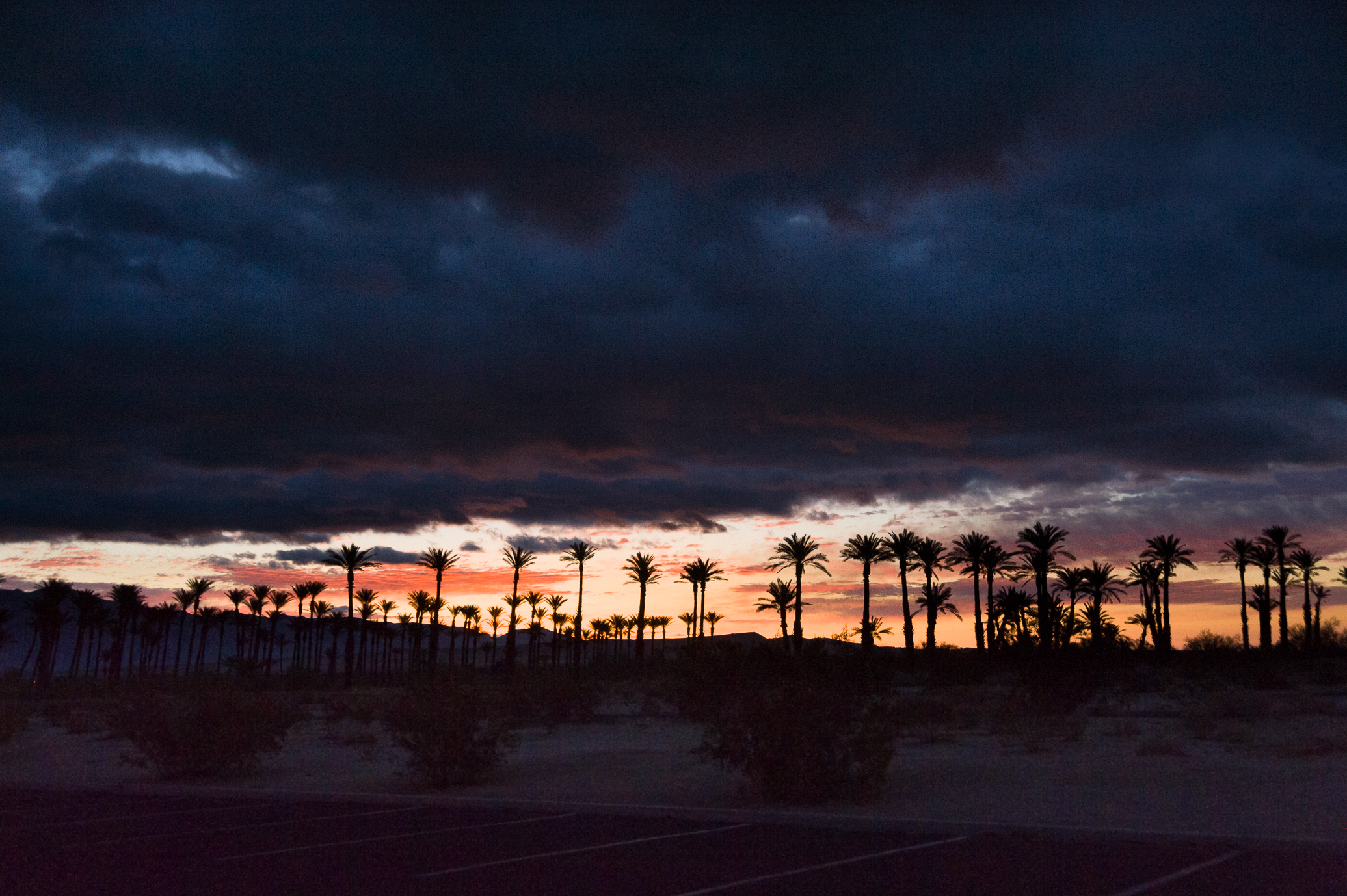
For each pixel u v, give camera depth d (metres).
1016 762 16.80
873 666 16.98
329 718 30.23
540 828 11.20
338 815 12.48
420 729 15.34
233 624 112.31
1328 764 15.66
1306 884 7.83
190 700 17.80
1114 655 39.84
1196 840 9.53
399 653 107.69
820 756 12.76
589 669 41.97
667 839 10.38
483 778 15.85
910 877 8.24
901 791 13.64
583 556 84.94
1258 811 11.22
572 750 20.48
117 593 101.00
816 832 10.75
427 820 11.95
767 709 13.18
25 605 93.19
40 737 29.05
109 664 102.38
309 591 110.50
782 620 73.44
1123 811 11.45
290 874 8.68
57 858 9.59
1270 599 80.88
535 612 109.50
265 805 13.66
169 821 12.17
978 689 39.72
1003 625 54.78
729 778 15.12
